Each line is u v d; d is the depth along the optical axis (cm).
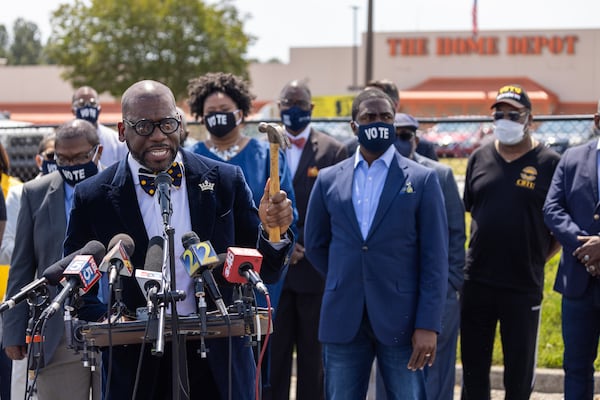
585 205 718
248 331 424
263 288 406
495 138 801
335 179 661
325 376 651
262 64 6462
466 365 786
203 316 414
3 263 762
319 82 6431
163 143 453
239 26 4875
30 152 1309
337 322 633
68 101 6438
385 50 6019
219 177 482
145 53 4712
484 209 772
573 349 720
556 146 1156
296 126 829
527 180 762
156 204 469
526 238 758
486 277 767
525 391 770
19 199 763
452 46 5903
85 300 479
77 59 4722
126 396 467
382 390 760
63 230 659
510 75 5809
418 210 630
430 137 1234
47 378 651
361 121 641
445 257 626
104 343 436
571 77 5709
